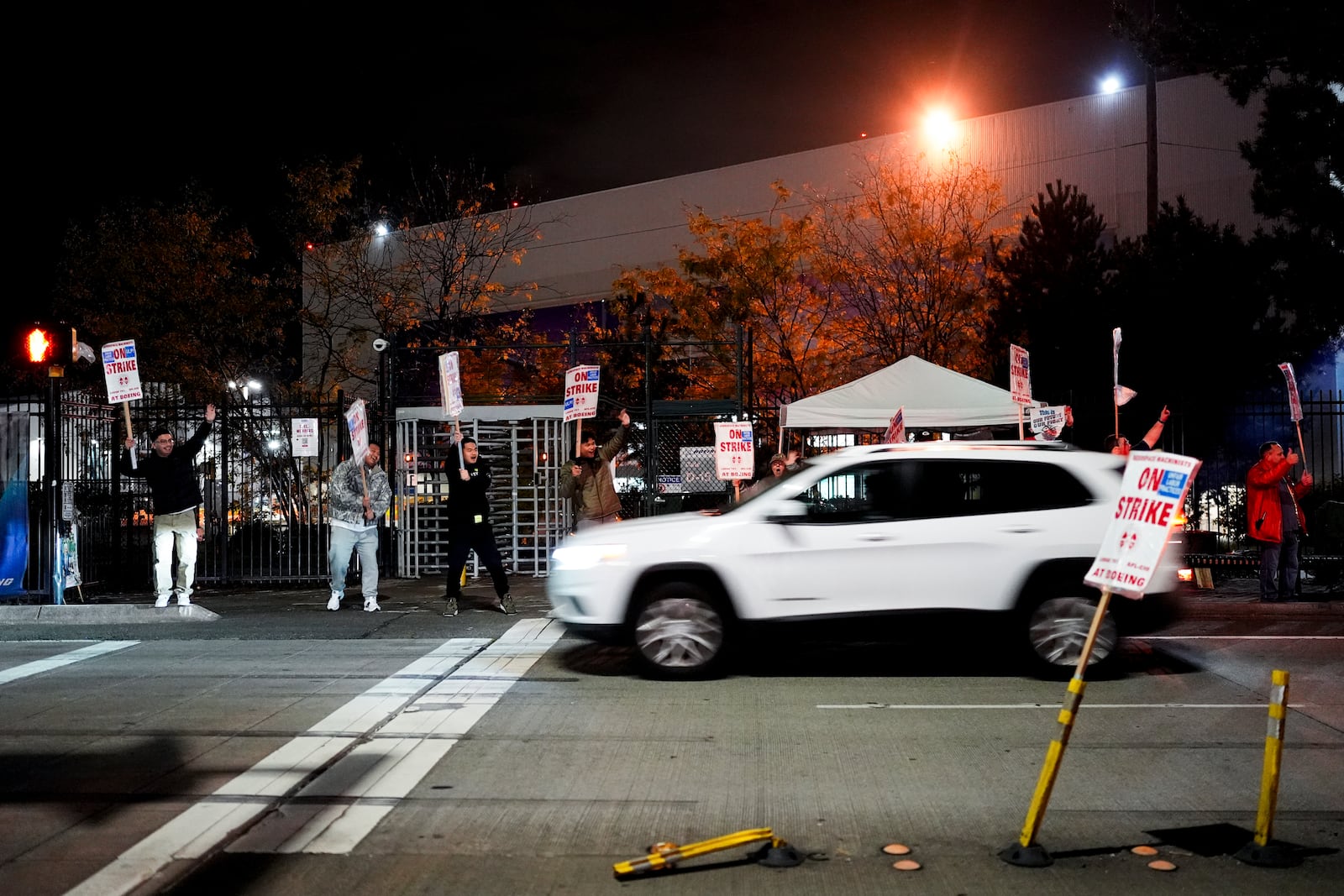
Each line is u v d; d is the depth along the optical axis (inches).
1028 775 255.9
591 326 1124.5
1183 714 314.2
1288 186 770.8
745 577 362.0
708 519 370.3
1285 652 410.6
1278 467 527.5
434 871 197.2
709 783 251.1
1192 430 774.5
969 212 1031.6
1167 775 254.2
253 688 357.7
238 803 235.5
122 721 310.7
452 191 1288.1
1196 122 1115.3
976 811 229.8
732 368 1019.9
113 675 383.2
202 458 738.2
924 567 358.0
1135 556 190.9
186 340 1069.8
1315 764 262.1
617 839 214.2
